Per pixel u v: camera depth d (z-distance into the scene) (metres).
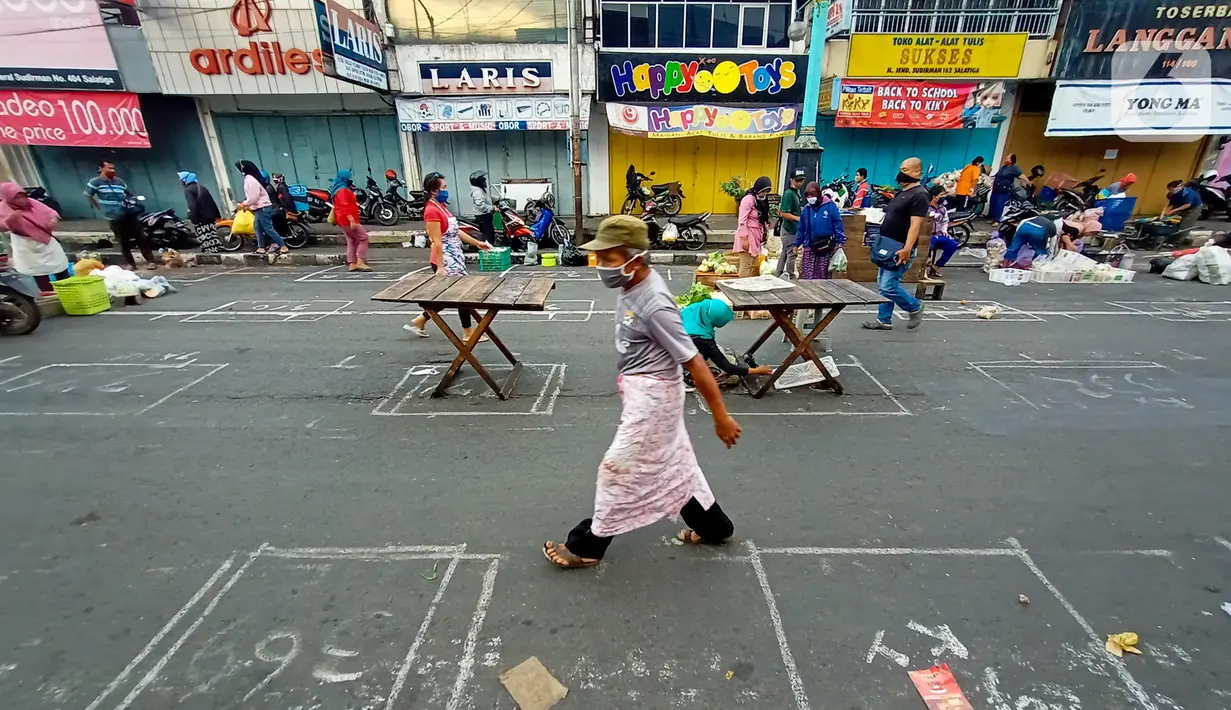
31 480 3.48
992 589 2.58
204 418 4.30
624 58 11.96
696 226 10.76
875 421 4.19
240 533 2.98
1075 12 11.37
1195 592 2.57
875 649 2.28
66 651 2.28
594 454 3.76
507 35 12.22
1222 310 7.07
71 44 11.21
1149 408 4.40
